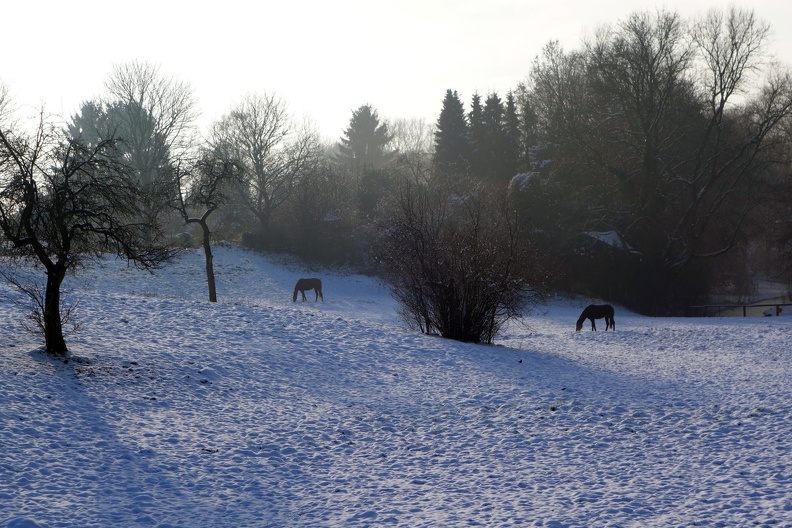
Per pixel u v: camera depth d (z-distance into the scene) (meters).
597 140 54.97
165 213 36.50
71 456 11.20
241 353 19.94
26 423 12.23
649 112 51.34
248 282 52.94
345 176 73.06
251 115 65.62
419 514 9.64
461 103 78.75
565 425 14.67
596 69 52.44
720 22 49.22
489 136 75.69
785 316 43.16
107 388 15.05
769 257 64.88
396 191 63.34
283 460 12.21
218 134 66.00
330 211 64.38
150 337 20.69
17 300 23.39
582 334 31.31
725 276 63.03
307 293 52.03
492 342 27.03
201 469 11.38
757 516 9.14
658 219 54.16
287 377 18.36
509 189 58.81
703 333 29.77
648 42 50.34
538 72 68.69
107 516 9.18
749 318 41.34
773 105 50.84
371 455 12.70
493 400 16.91
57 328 17.19
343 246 62.12
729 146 53.09
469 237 26.55
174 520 9.27
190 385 16.36
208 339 21.28
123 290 45.34
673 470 11.53
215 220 74.06
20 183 15.61
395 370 20.09
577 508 9.77
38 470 10.46
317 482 11.18
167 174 35.06
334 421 14.85
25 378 14.69
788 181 53.81
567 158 57.03
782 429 13.72
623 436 13.81
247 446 12.76
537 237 54.03
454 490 10.77
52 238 16.48
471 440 13.70
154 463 11.41
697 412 15.41
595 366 22.16
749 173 53.38
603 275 55.59
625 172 53.88
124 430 12.80
